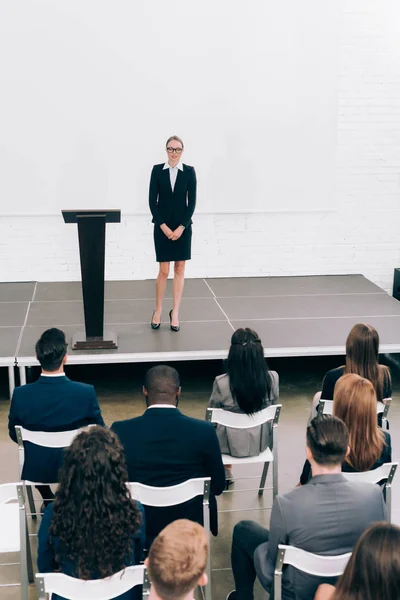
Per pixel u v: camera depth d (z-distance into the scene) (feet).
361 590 5.98
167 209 17.33
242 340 11.60
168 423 9.48
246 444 11.75
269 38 21.70
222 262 23.67
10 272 22.99
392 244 24.03
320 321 19.44
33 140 21.74
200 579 6.11
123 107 21.77
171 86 21.76
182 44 21.48
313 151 22.76
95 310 17.07
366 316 19.90
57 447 10.39
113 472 7.46
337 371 12.12
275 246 23.66
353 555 6.12
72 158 22.02
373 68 22.38
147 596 7.62
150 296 21.71
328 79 22.20
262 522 12.69
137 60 21.45
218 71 21.79
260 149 22.57
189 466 9.55
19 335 18.04
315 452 7.93
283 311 20.27
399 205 23.68
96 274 16.63
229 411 11.58
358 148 23.06
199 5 21.24
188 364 20.39
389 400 11.85
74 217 15.93
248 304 20.90
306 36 21.79
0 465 14.56
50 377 10.59
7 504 10.31
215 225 23.27
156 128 22.06
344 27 21.94
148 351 17.12
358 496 7.86
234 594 10.05
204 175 22.65
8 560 11.46
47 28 20.94
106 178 22.30
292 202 23.17
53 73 21.26
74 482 7.38
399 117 22.89
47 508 7.91
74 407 10.53
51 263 23.04
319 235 23.72
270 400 11.98
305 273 24.06
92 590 7.41
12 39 20.92
